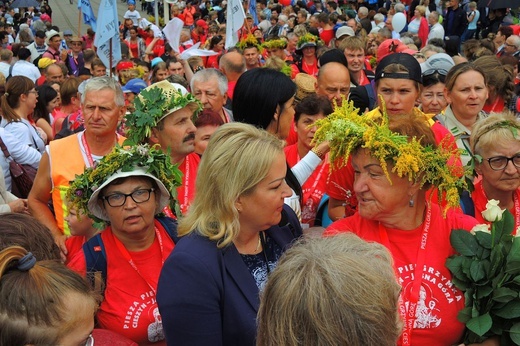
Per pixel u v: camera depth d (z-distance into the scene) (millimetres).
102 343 2588
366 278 1635
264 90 3859
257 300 2404
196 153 4160
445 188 2631
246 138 2453
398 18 15234
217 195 2416
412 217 2729
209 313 2330
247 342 2371
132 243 3023
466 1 18875
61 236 4023
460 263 2598
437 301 2611
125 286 2979
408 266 2676
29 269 1903
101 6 8430
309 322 1594
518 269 2508
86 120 4191
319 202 4074
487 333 2607
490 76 5289
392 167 2611
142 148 3053
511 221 2637
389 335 1624
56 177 4160
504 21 16672
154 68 9422
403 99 4105
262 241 2664
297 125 4277
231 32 9773
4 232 2574
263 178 2410
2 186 4547
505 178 3299
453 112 4668
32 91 6348
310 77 6168
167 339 2387
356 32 14406
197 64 9445
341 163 2896
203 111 4191
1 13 29125
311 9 22453
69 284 1921
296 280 1650
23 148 5531
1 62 12438
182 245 2428
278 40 10367
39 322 1811
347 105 2854
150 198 2992
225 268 2402
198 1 28188
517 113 5891
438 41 10141
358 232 2797
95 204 3061
